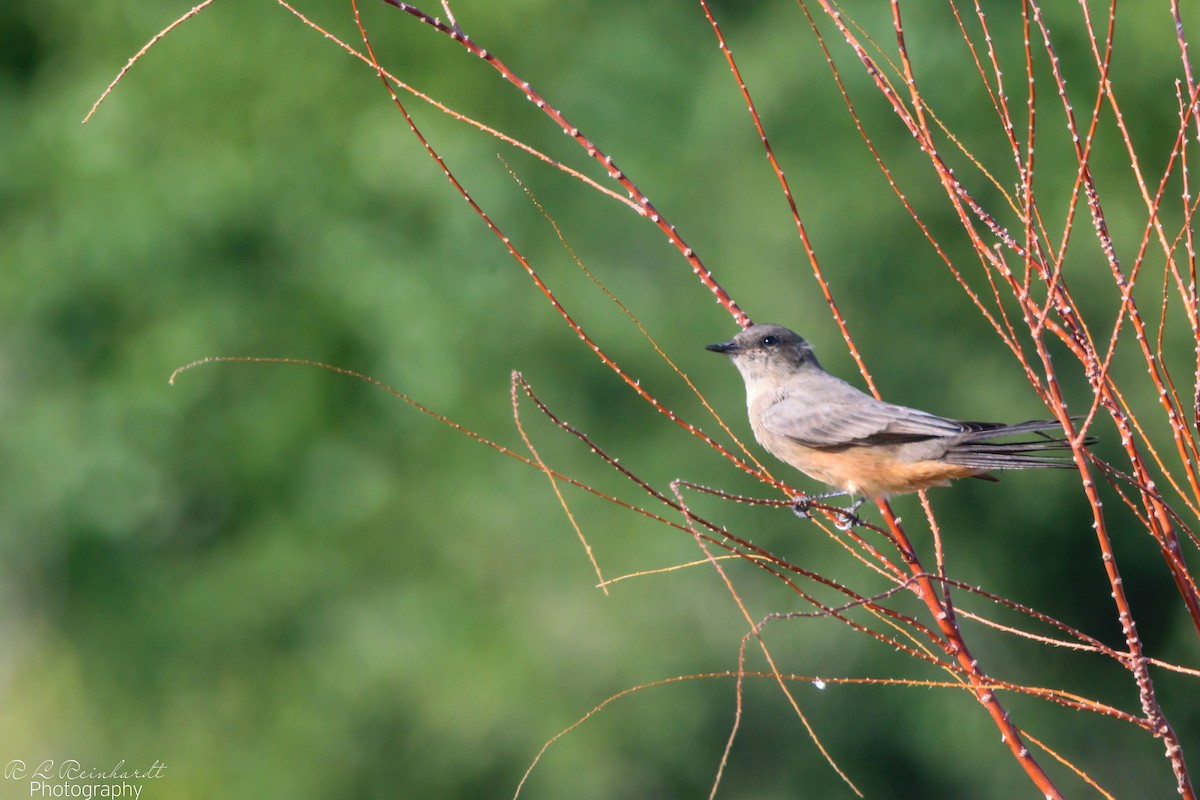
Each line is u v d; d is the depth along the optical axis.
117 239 17.86
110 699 19.55
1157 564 17.28
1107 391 5.23
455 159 17.64
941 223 16.59
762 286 16.75
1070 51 15.96
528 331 17.42
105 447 18.39
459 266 17.66
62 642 20.25
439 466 17.92
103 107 18.22
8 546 20.55
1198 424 5.20
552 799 16.98
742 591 16.94
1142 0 15.59
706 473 16.83
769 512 16.72
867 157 16.66
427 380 17.61
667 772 17.02
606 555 17.06
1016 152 5.19
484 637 17.23
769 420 8.08
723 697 16.98
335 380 18.45
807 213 16.70
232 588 18.69
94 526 18.89
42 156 18.91
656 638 16.88
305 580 18.42
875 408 7.82
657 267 17.59
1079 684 17.58
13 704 20.20
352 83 18.50
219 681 19.09
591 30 18.31
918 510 16.94
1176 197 14.88
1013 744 5.22
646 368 17.19
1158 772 17.47
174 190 17.80
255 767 18.31
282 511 18.77
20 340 19.36
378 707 17.95
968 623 17.27
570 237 17.70
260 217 18.12
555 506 17.23
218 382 18.30
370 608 18.20
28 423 18.83
